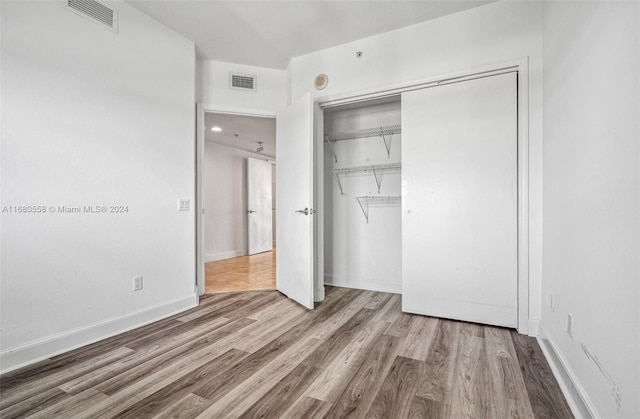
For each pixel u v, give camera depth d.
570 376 1.43
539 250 2.13
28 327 1.77
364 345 2.00
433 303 2.52
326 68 2.98
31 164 1.78
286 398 1.43
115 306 2.20
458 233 2.42
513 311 2.25
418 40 2.56
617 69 1.05
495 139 2.29
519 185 2.21
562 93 1.67
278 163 3.34
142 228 2.38
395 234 3.30
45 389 1.49
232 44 2.90
